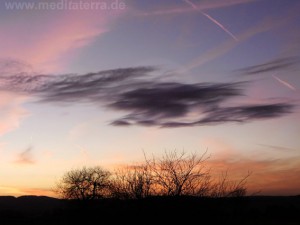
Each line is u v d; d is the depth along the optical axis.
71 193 43.97
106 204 22.64
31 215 41.09
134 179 21.00
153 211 20.36
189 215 19.92
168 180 20.36
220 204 20.03
